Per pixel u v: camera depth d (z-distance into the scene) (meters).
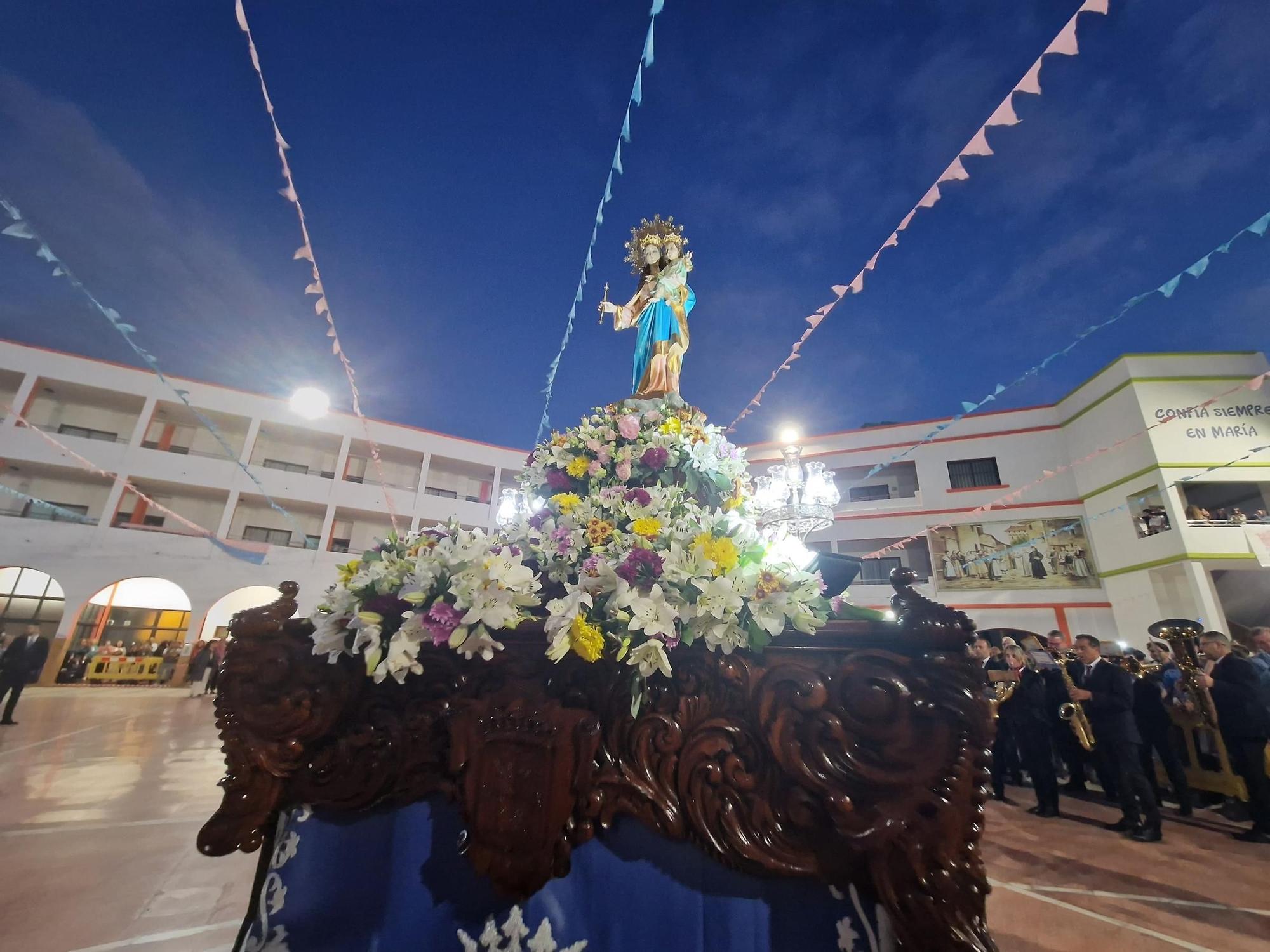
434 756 1.66
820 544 18.95
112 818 4.03
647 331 3.44
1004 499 11.28
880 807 1.37
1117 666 4.64
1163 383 14.86
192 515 18.59
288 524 19.59
